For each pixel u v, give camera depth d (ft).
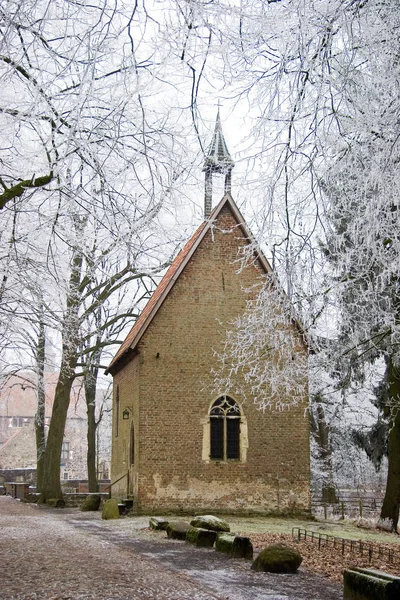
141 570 42.83
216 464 94.22
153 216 39.14
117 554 50.47
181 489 93.09
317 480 137.18
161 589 36.37
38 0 30.17
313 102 35.58
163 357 95.91
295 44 32.53
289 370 60.34
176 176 37.09
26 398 290.97
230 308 98.27
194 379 95.91
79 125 33.06
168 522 70.74
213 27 29.66
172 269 107.14
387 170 38.75
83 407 270.67
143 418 94.07
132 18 28.94
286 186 38.93
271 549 45.55
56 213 39.11
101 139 35.37
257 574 43.96
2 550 50.21
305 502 94.99
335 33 32.58
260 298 51.70
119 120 33.83
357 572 36.32
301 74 34.19
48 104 33.55
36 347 76.18
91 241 44.83
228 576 42.75
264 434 95.76
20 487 141.38
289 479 95.25
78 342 91.35
